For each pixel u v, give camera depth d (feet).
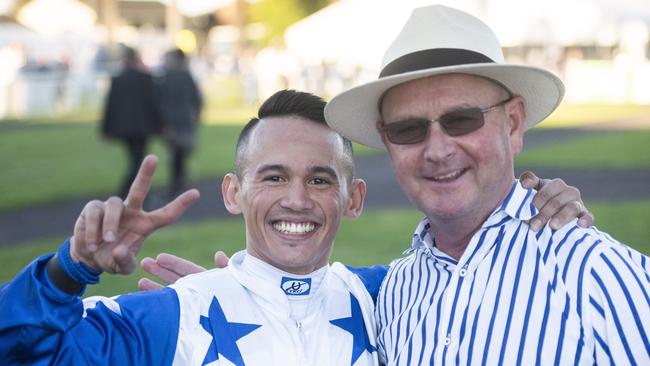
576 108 83.05
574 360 7.34
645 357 7.18
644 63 91.71
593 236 7.72
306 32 97.71
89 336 7.45
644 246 23.43
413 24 8.32
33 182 38.70
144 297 8.09
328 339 8.46
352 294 8.97
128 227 6.98
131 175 34.30
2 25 103.30
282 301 8.28
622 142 51.06
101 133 34.12
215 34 149.59
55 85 81.61
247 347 8.08
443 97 8.02
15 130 64.90
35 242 26.27
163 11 133.18
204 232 26.81
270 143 8.29
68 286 6.93
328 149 8.38
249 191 8.36
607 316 7.27
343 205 8.55
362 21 96.37
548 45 91.40
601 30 90.12
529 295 7.66
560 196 8.00
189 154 35.32
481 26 8.42
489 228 8.08
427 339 8.14
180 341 7.91
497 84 8.24
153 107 33.88
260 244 8.39
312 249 8.36
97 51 99.40
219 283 8.39
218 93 94.43
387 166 43.14
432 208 8.15
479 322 7.78
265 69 95.09
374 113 8.92
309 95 8.58
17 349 6.88
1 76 83.56
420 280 8.63
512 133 8.57
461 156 8.03
